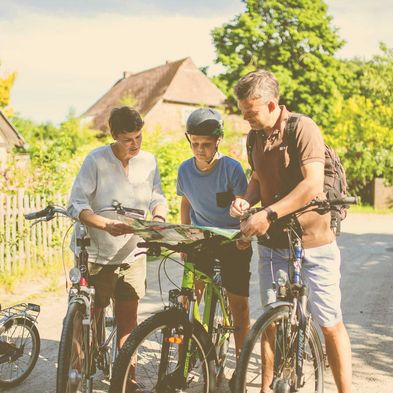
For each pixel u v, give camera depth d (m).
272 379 3.17
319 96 39.88
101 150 3.62
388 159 24.19
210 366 3.23
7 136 27.48
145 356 3.06
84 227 3.41
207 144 3.66
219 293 3.69
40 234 8.48
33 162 9.91
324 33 40.34
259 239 3.41
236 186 3.80
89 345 3.33
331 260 3.30
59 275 8.27
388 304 6.64
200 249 3.25
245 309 3.92
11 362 4.20
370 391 4.13
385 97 28.34
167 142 13.10
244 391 2.90
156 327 2.96
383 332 5.54
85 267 3.41
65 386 3.11
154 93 40.06
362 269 8.96
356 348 5.06
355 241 12.41
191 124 3.64
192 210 4.15
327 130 36.56
